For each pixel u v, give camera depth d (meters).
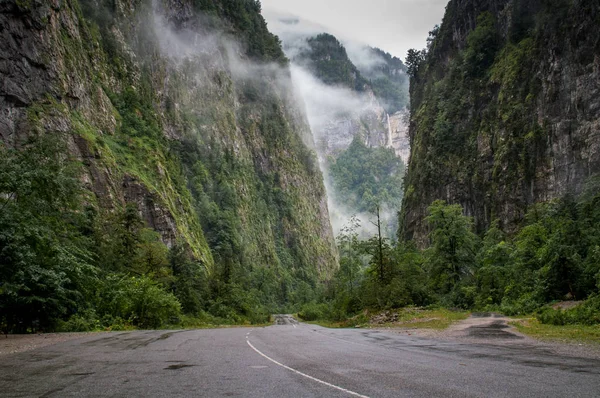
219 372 10.05
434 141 118.19
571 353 13.21
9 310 24.45
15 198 26.59
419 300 52.34
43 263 26.42
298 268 179.50
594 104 75.69
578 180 76.25
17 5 63.16
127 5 125.50
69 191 31.05
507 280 49.59
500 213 90.00
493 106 101.25
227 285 77.69
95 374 9.80
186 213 106.00
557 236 41.19
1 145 29.31
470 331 22.53
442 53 140.50
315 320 80.56
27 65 64.12
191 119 147.75
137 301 36.09
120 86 109.38
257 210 169.75
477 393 7.72
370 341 18.38
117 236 50.31
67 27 83.50
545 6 94.50
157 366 10.98
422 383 8.61
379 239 56.34
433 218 61.69
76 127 70.75
